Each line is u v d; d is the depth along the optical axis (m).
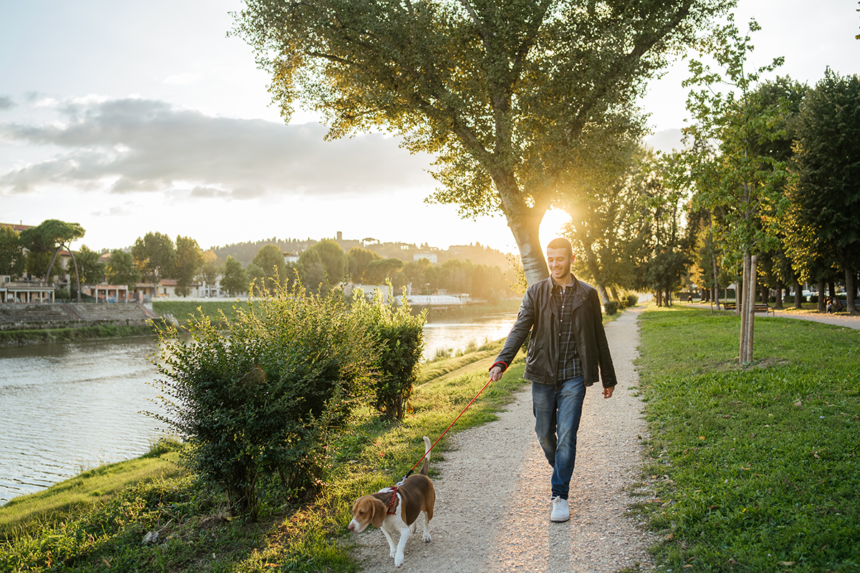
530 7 13.13
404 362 8.92
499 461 6.32
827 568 3.16
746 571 3.29
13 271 93.12
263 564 4.02
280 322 5.88
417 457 6.58
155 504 5.82
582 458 6.13
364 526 3.63
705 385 9.05
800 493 4.17
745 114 10.95
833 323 20.89
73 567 4.45
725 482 4.62
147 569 4.20
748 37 10.85
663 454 5.87
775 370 9.50
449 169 17.92
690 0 14.34
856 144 27.80
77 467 13.88
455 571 3.76
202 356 4.93
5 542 5.44
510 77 14.16
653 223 46.12
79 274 100.19
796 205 27.61
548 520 4.50
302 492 5.49
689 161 11.45
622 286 46.00
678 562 3.52
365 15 13.43
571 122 14.41
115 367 36.22
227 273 106.25
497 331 56.72
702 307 50.44
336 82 16.70
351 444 7.25
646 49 14.70
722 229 11.48
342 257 135.62
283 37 14.99
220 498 5.51
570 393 4.60
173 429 5.03
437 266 183.88
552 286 4.78
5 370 35.06
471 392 11.20
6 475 13.27
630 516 4.41
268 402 4.97
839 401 6.77
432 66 14.04
